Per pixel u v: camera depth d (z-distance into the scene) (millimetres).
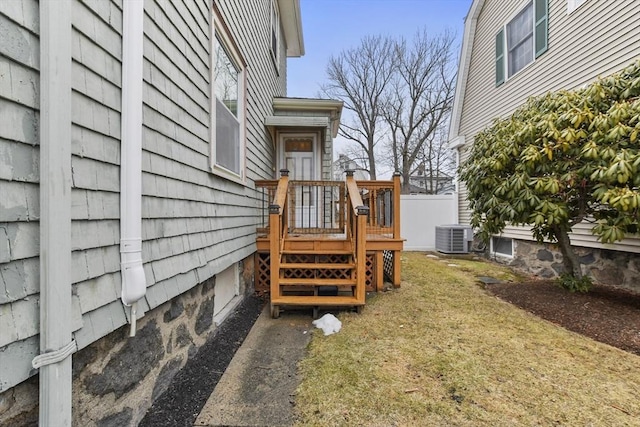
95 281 1489
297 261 4934
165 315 2262
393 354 2850
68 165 1306
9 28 1109
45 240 1207
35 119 1202
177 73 2383
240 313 3992
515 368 2598
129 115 1718
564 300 4266
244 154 4188
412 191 23125
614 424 1922
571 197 4355
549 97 4617
